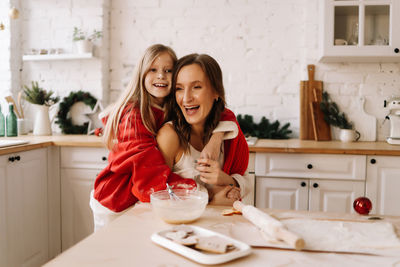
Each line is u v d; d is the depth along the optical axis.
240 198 1.21
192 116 1.11
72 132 2.79
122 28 2.88
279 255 0.64
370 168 2.03
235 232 0.75
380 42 2.24
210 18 2.75
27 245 2.08
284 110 2.69
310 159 2.07
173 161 1.20
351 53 2.23
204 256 0.59
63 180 2.33
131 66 2.89
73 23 2.83
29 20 2.91
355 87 2.54
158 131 1.21
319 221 0.82
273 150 2.07
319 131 2.52
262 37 2.69
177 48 2.80
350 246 0.67
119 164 1.14
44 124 2.67
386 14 2.24
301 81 2.56
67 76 2.88
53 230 2.35
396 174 2.00
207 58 1.11
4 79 2.85
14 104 2.66
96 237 0.72
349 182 2.05
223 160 1.29
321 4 2.36
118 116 1.24
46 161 2.27
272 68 2.69
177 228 0.74
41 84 2.93
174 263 0.60
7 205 1.89
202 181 1.19
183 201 0.83
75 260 0.61
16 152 1.96
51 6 2.86
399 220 0.85
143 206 0.97
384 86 2.51
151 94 1.34
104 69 2.85
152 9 2.82
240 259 0.62
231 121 1.25
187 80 1.08
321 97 2.55
